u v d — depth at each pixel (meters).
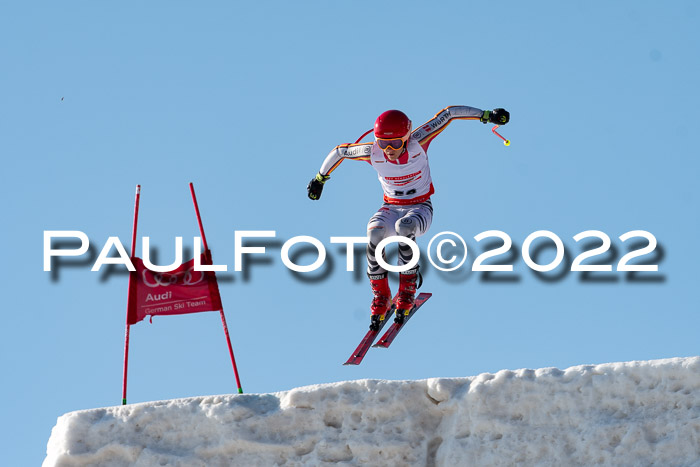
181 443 24.22
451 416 23.94
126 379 26.38
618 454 22.77
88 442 24.33
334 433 23.92
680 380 23.12
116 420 24.47
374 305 30.14
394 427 23.84
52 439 24.91
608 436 22.95
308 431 24.05
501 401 23.66
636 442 22.75
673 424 22.80
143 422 24.42
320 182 31.22
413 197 30.25
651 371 23.25
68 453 24.16
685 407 22.92
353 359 28.91
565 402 23.44
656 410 23.06
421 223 29.59
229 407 24.27
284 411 24.16
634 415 23.11
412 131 30.09
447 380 24.11
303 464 23.72
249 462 23.89
